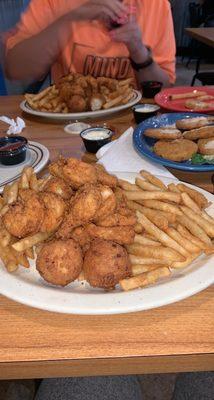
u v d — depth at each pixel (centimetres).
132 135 78
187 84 333
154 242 45
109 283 40
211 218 47
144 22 145
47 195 45
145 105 93
